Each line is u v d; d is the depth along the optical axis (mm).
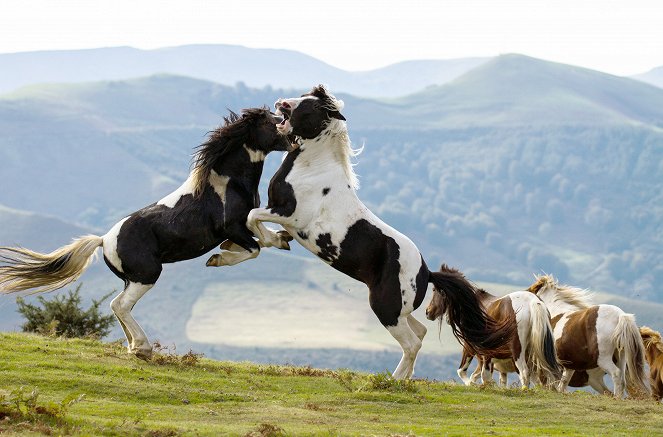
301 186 14953
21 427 10406
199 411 12344
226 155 15406
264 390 14273
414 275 14875
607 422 13070
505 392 15211
